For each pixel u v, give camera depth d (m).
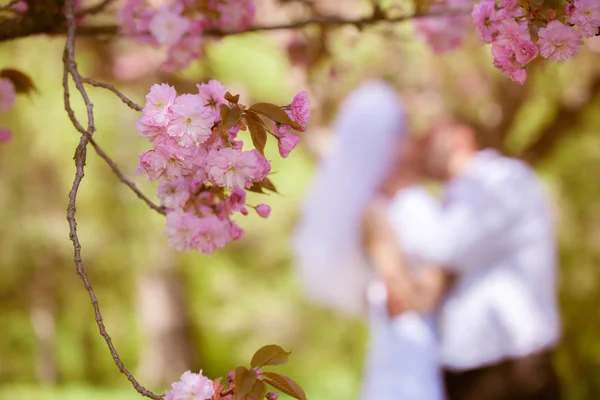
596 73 6.84
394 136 5.17
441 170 5.18
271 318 16.88
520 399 4.80
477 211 4.83
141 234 15.75
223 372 18.75
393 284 4.91
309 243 5.24
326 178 5.20
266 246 15.77
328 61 3.67
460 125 5.21
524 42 1.69
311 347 16.95
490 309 4.87
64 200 14.45
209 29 2.68
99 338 18.91
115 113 11.20
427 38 3.15
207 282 17.86
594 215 11.20
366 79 6.50
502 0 1.72
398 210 4.94
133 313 18.81
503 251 4.93
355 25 2.73
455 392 4.94
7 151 12.39
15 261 16.16
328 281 5.24
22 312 18.58
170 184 1.85
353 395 16.33
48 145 11.34
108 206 14.48
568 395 11.90
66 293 17.94
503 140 7.41
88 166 12.38
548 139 7.67
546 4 1.69
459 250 4.82
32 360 18.88
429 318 4.95
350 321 16.41
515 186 4.93
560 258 11.53
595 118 9.66
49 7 2.32
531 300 4.86
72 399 12.38
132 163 11.90
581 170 10.97
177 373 18.12
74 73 1.71
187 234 1.85
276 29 2.70
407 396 4.89
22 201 14.61
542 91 7.30
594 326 11.67
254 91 7.90
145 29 2.62
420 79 7.21
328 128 5.90
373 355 5.11
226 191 1.90
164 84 1.53
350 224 5.11
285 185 13.79
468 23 3.10
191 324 18.42
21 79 2.54
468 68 7.29
